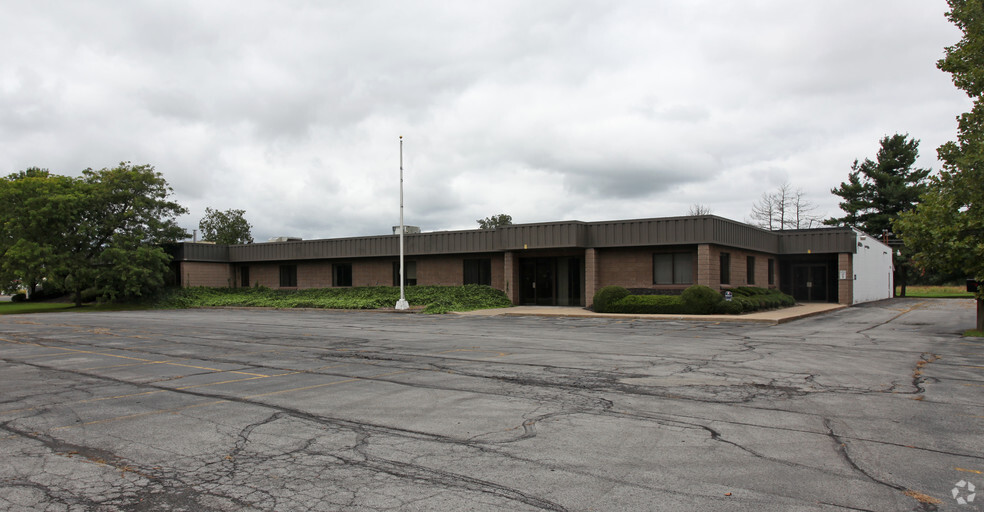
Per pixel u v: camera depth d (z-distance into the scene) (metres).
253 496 4.96
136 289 36.56
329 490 5.08
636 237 28.59
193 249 41.28
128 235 38.16
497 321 24.30
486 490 5.05
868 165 56.94
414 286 35.12
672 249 28.45
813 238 34.44
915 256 19.33
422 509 4.65
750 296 27.69
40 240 36.00
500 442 6.46
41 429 7.17
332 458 5.96
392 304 32.06
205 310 34.78
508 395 8.94
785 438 6.55
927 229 18.64
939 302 38.66
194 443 6.53
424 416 7.66
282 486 5.19
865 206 56.50
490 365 11.92
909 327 20.77
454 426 7.14
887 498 4.84
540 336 17.91
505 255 32.59
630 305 26.47
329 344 15.90
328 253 39.09
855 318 25.06
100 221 38.06
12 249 34.38
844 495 4.90
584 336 17.86
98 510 4.69
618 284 29.72
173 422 7.45
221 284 43.25
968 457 5.88
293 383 10.03
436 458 5.93
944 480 5.25
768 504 4.71
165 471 5.61
